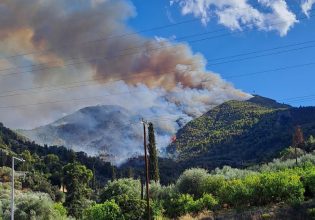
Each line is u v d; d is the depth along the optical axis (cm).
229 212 5381
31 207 6625
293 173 6272
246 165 17088
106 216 5928
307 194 5472
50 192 13012
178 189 7025
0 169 14800
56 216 6875
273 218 4241
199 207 5900
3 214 6500
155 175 9388
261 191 5506
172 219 5781
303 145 12356
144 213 5972
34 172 15225
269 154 17838
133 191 7544
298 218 4103
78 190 10581
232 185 6016
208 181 6844
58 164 19100
